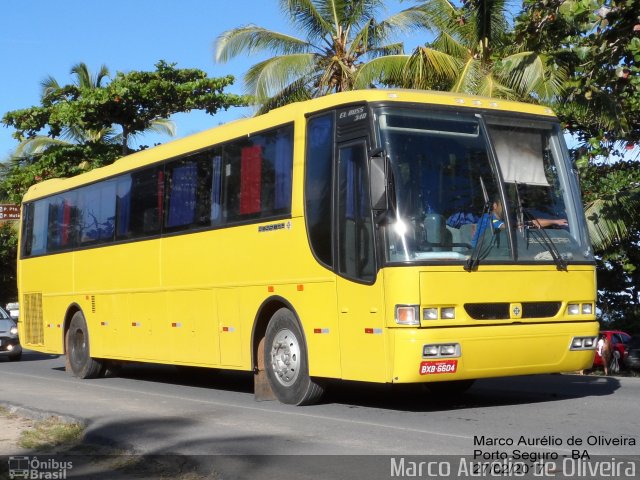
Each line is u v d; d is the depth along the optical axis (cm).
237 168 1259
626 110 1930
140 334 1500
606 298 2894
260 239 1193
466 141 1052
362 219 1023
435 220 999
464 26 2397
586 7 1448
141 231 1500
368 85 2516
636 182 2122
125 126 2827
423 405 1165
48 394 1365
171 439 916
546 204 1082
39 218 1919
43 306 1866
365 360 1011
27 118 2861
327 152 1084
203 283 1320
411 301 966
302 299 1113
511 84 2242
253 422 1023
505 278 1019
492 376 1013
